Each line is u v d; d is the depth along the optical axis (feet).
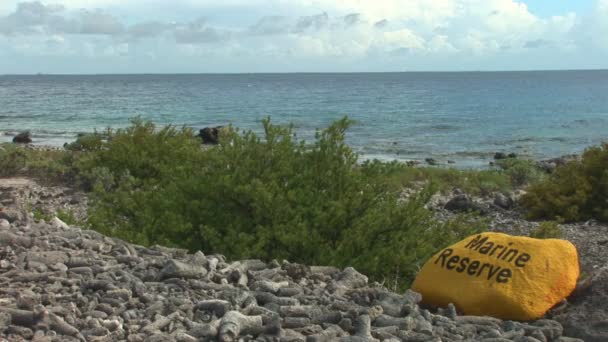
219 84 634.84
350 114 191.93
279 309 14.94
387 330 14.29
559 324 16.02
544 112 203.10
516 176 65.82
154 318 13.98
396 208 25.88
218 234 24.43
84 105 236.02
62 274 16.12
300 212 24.93
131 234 25.76
